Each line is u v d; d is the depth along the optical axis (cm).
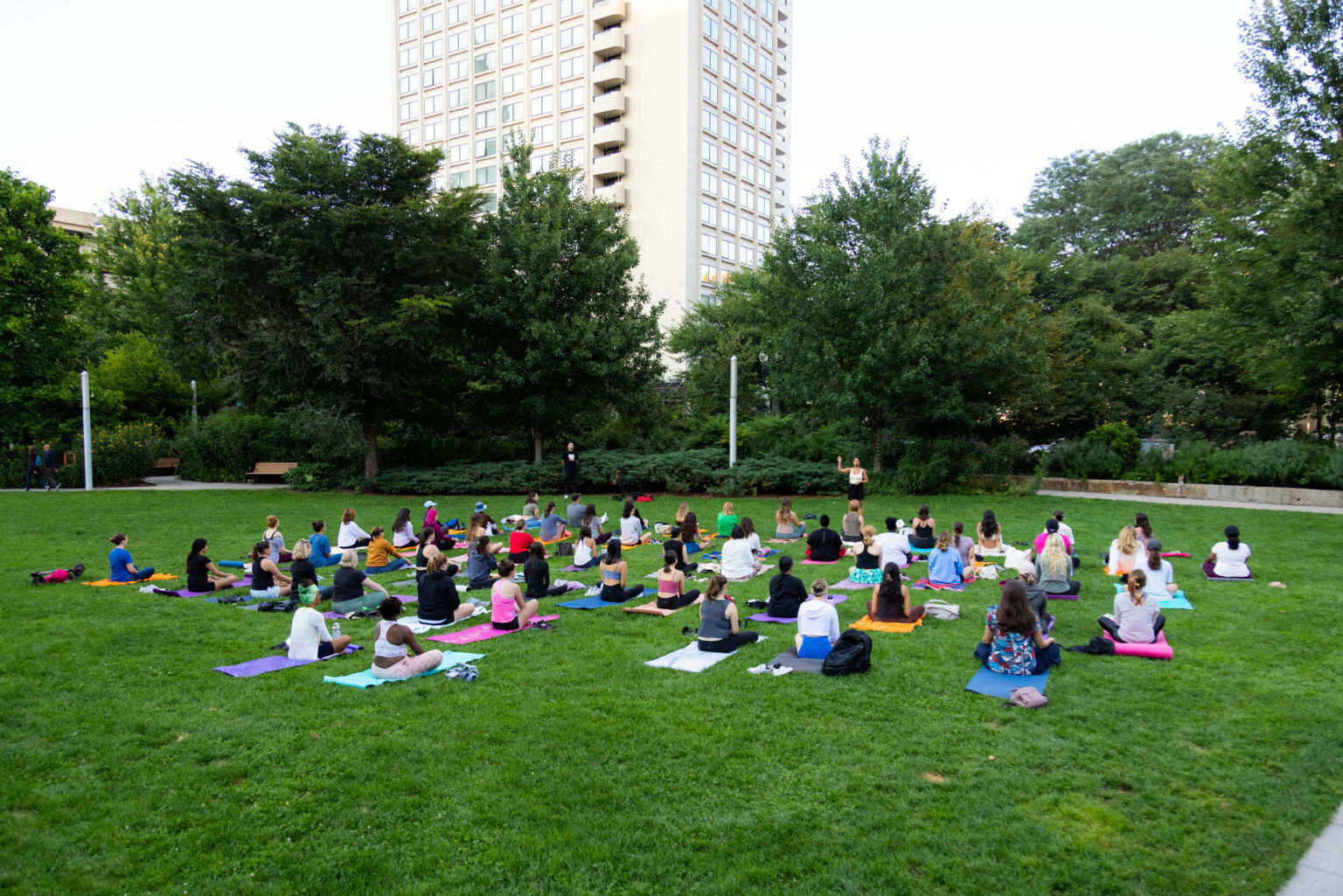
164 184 4591
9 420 2783
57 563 1360
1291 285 2008
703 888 424
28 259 2806
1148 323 3206
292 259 2283
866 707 674
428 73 7419
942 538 1148
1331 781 532
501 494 2522
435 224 2469
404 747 598
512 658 827
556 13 6644
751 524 1295
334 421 2523
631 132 6519
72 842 470
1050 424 3014
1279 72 2105
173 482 3011
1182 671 761
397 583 1230
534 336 2442
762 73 7381
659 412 2958
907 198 2370
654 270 6425
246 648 865
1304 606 1015
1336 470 2103
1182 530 1683
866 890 421
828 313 2319
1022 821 488
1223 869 436
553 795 525
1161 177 4088
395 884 430
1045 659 766
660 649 856
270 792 531
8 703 690
